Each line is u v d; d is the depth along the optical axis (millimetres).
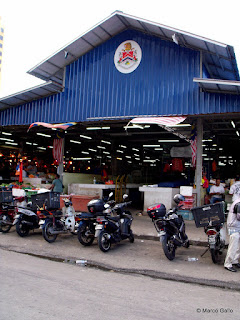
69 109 12898
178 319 3684
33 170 16281
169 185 12391
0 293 4289
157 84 11273
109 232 7516
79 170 19516
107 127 13742
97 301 4160
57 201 8344
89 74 12656
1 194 9195
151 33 11492
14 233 9312
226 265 6004
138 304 4129
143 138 17625
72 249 7469
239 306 4230
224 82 9039
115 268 6020
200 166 11383
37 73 13703
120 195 14461
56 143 14133
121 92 11867
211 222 6250
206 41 9641
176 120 9734
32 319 3496
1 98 13320
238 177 12297
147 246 7992
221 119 12133
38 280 4984
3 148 20562
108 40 12430
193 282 5309
